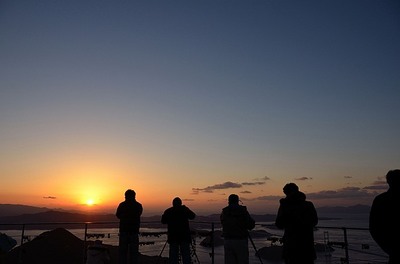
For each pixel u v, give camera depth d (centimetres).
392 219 405
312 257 574
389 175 429
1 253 999
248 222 736
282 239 602
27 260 1128
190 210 888
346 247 761
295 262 573
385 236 408
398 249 399
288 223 587
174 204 887
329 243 797
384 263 707
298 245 574
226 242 743
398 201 410
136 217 899
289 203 594
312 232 583
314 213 586
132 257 885
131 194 915
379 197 428
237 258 729
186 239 864
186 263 857
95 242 878
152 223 930
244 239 739
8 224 1017
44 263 1132
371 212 427
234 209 746
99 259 848
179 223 866
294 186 601
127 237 891
